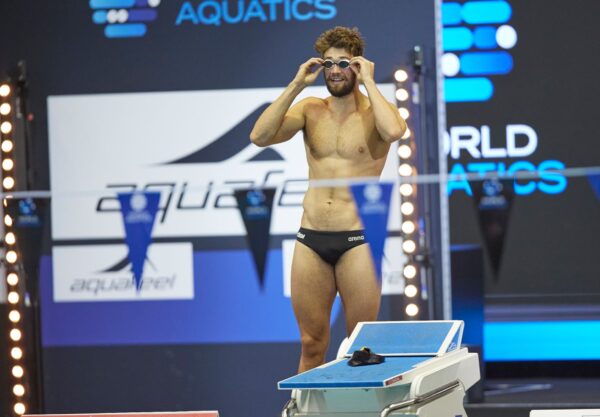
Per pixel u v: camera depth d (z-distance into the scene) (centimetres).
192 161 2283
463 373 1500
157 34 2275
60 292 2305
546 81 2203
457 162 2228
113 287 2300
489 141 2219
